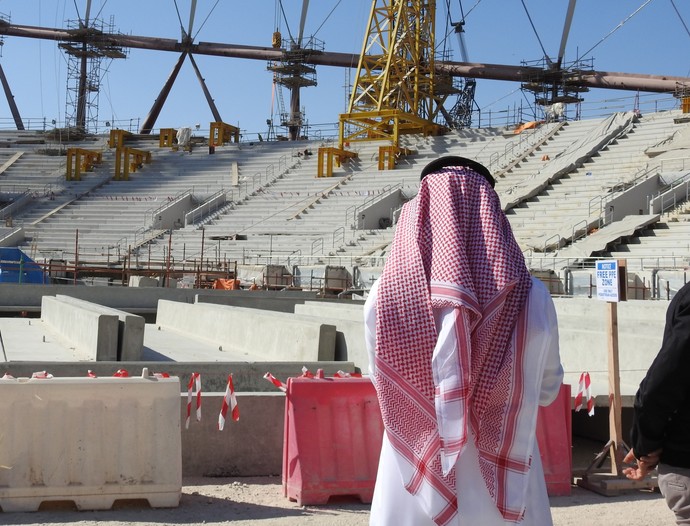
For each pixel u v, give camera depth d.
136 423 7.48
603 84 63.81
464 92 75.75
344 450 7.83
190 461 8.88
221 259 48.06
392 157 57.91
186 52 80.38
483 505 3.29
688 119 49.75
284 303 26.55
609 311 8.68
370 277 37.34
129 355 13.66
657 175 40.28
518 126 60.69
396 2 62.72
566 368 12.88
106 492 7.31
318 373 8.12
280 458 9.09
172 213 57.97
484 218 3.45
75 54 81.69
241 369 11.16
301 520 7.09
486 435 3.31
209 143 68.94
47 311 22.61
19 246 55.06
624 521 7.26
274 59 75.44
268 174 62.38
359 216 48.94
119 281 47.00
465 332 3.22
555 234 38.94
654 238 35.44
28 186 65.62
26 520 6.93
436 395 3.22
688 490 3.66
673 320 3.55
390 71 63.75
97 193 63.59
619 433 8.59
